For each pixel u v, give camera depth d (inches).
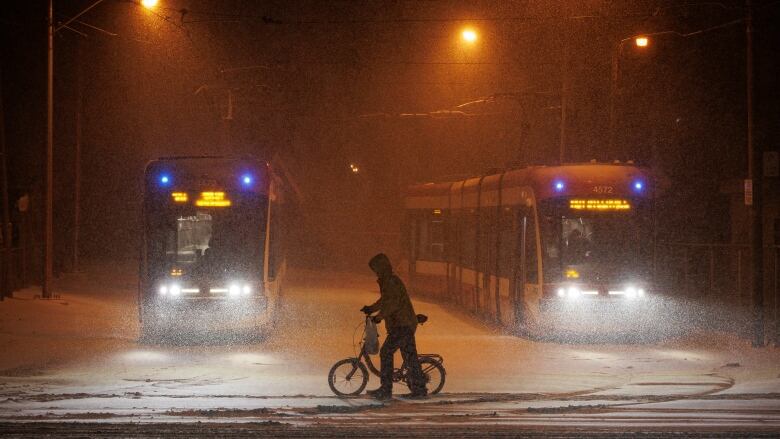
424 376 1829.5
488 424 1464.1
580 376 2192.4
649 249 2928.2
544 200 2935.5
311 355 2583.7
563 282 2876.5
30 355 2497.5
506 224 3294.8
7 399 1760.6
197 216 2847.0
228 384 2031.3
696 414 1567.4
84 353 2576.3
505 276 3275.1
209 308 2800.2
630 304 2869.1
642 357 2566.4
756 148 2751.0
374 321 1822.1
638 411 1608.0
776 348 2736.2
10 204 4911.4
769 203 4143.7
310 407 1684.3
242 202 2861.7
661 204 3125.0
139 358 2493.8
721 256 3329.2
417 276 4753.9
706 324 3353.8
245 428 1409.9
